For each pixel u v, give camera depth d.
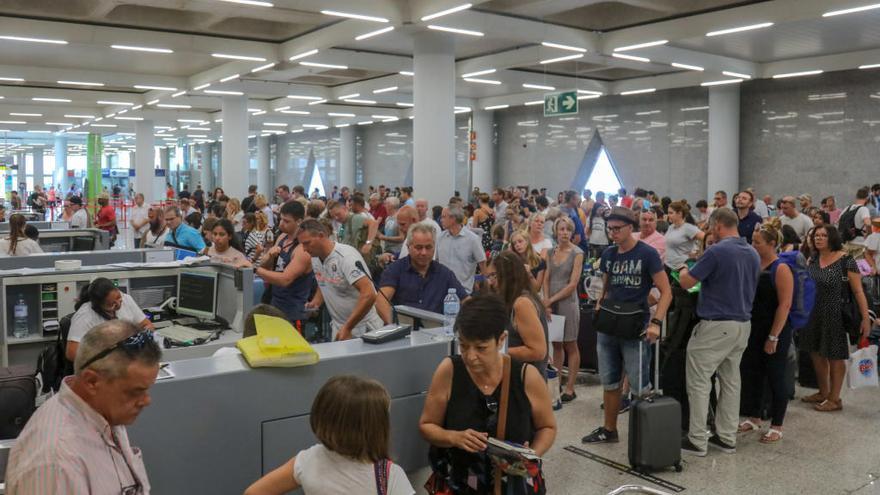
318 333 6.32
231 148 21.39
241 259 6.21
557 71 18.08
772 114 18.17
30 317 5.80
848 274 5.88
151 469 2.61
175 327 5.54
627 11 12.20
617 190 22.23
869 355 5.95
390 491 2.25
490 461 2.68
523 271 4.05
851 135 16.72
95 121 30.08
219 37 13.67
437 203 13.16
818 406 6.06
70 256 7.42
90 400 1.86
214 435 2.73
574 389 6.61
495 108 25.00
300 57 13.87
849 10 9.95
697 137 19.95
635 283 4.91
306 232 4.52
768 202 16.45
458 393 2.76
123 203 30.02
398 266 4.80
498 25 11.80
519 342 4.17
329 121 30.44
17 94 21.03
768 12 10.83
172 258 7.41
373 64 15.19
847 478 4.61
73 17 12.12
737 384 5.06
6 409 3.21
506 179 25.86
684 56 14.48
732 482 4.54
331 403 2.21
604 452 5.05
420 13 10.79
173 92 20.50
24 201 36.34
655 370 4.94
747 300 4.93
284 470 2.33
